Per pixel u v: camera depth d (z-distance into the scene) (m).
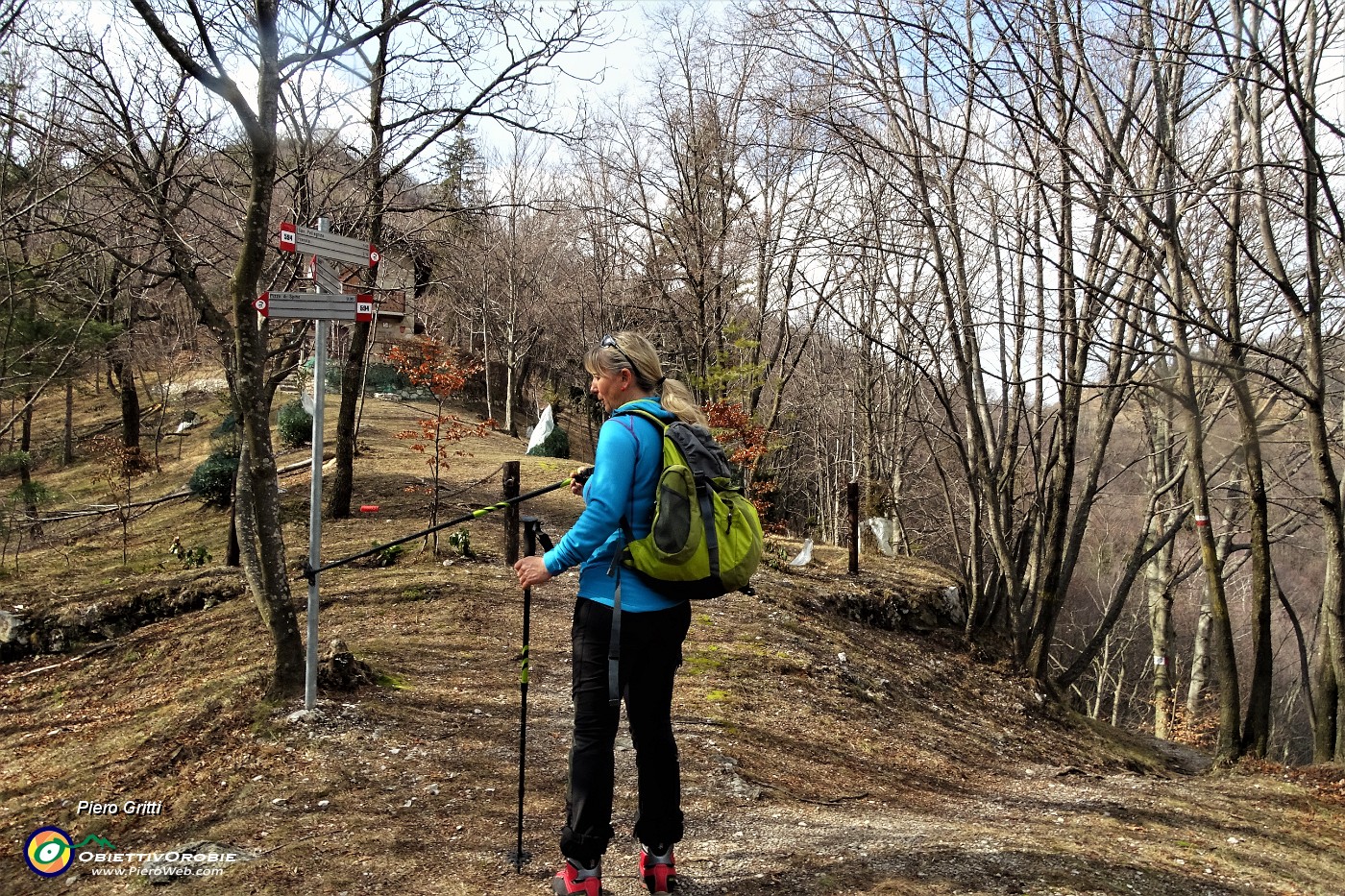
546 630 8.11
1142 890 3.82
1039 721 10.38
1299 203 6.95
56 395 30.44
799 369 27.36
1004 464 12.89
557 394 35.72
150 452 22.20
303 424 19.06
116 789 4.43
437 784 4.43
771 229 18.41
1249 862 4.68
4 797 4.50
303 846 3.67
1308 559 21.98
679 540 2.80
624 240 22.66
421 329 28.05
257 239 4.96
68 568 11.56
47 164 9.22
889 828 4.43
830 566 13.45
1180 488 16.09
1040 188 9.39
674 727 5.92
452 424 13.82
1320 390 7.38
